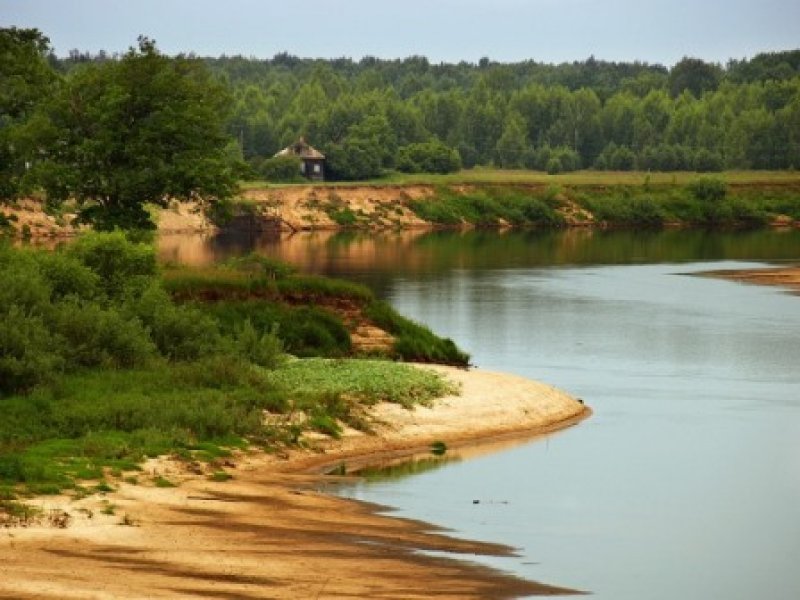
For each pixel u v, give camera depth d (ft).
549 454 265.13
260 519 202.80
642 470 252.01
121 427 250.37
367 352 352.08
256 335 313.73
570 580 179.11
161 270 362.53
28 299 297.53
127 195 447.83
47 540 177.37
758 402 332.19
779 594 176.35
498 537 201.67
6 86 481.46
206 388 281.13
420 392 291.79
